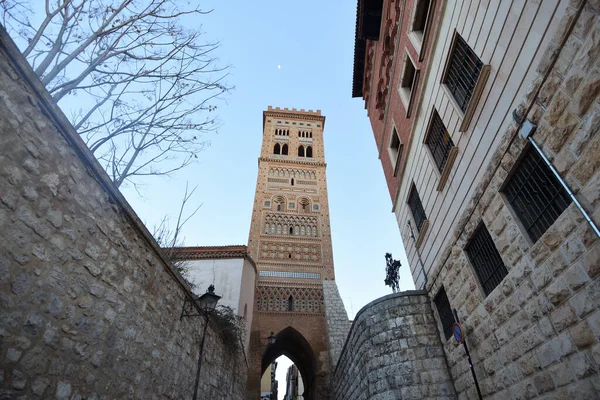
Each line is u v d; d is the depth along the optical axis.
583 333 5.41
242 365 17.75
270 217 38.75
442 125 10.83
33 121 4.27
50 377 4.16
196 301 9.44
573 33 5.17
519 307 7.02
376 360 12.41
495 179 7.50
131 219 6.30
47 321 4.20
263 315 29.64
